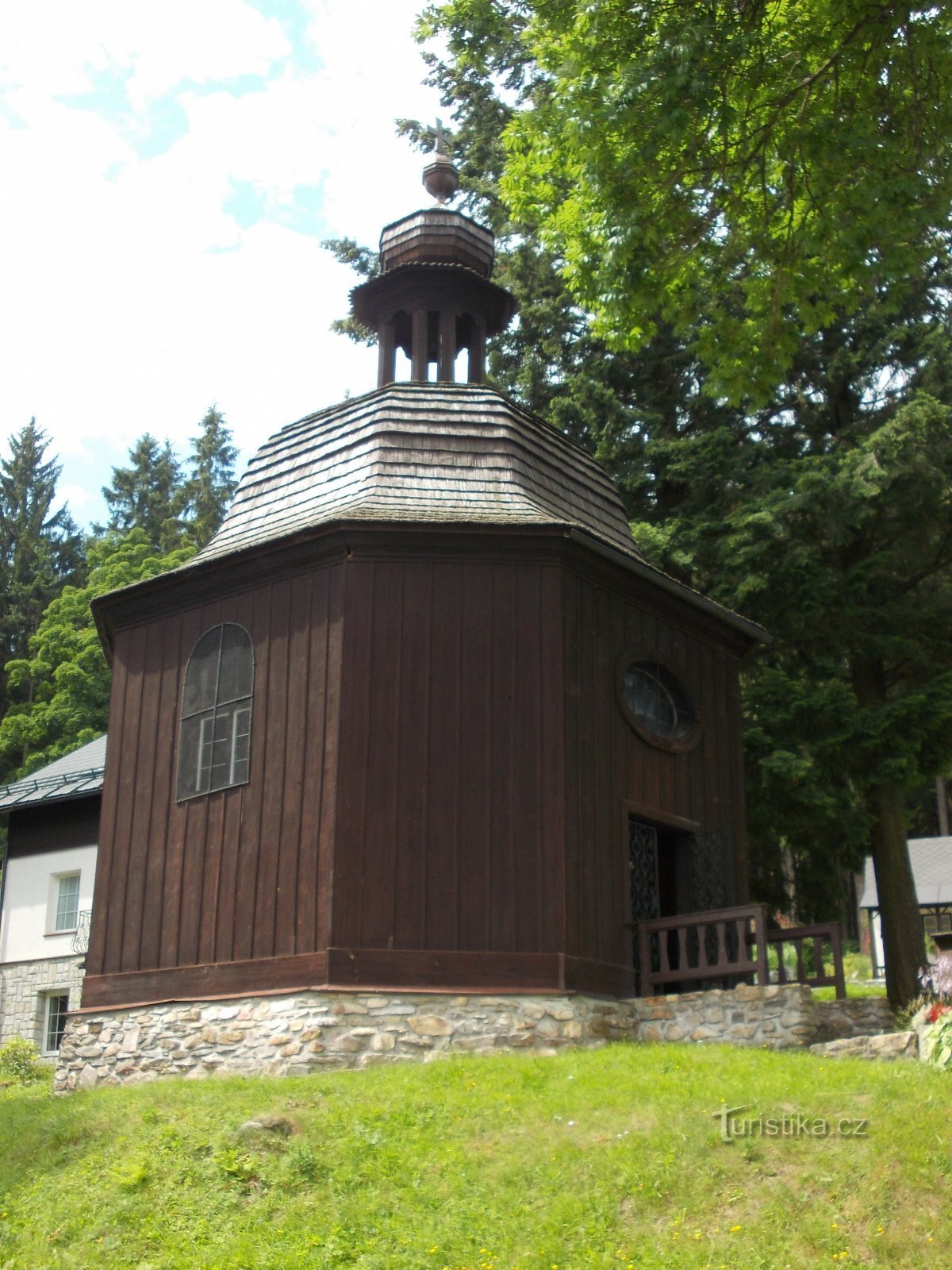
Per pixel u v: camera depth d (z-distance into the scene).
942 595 22.19
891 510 21.48
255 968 13.94
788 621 21.56
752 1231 8.46
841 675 21.38
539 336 25.39
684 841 16.16
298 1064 12.95
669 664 16.38
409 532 14.73
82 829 25.20
